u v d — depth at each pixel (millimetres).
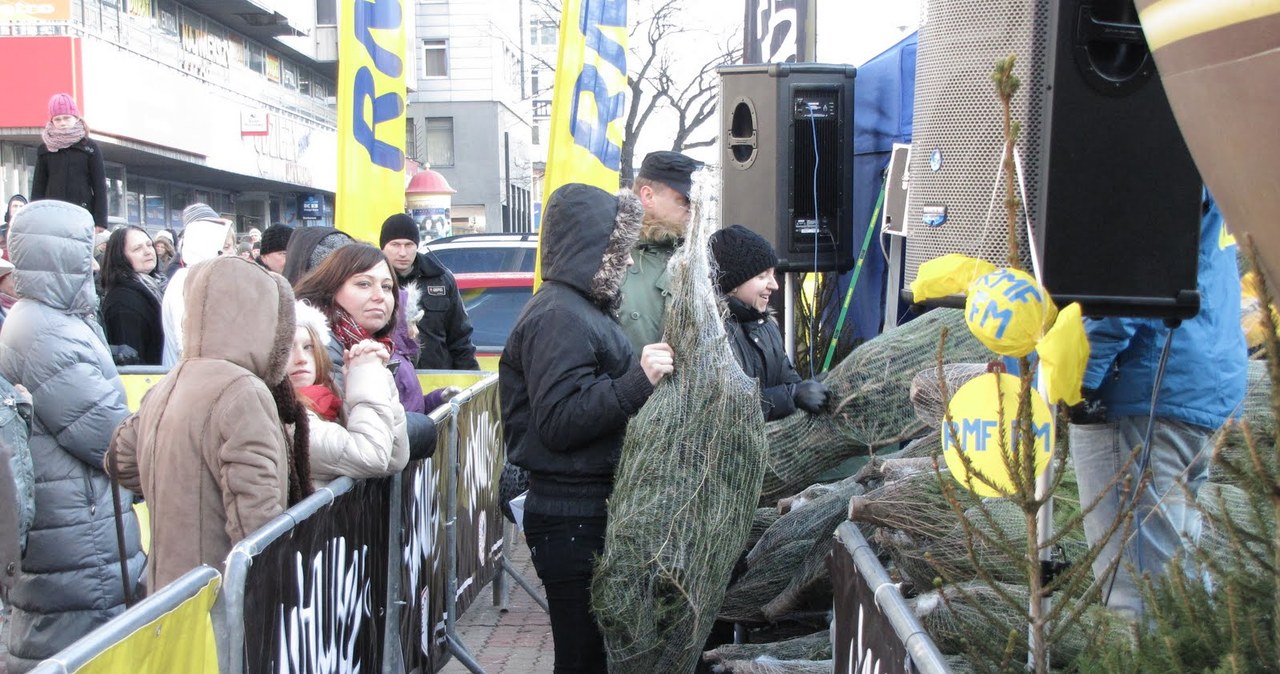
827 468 4371
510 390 3533
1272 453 1915
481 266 10094
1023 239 2547
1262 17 1479
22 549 3953
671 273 3373
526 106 55469
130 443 3180
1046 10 2502
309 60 37281
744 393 3309
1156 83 2496
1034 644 2189
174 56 27016
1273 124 1506
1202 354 3080
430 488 4422
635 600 3229
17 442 3865
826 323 6547
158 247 10547
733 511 3275
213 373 2879
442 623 4656
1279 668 1834
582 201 3455
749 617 4301
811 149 6020
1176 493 2855
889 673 2354
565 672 3580
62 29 20172
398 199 7250
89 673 1777
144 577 4195
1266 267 1630
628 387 3297
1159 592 2180
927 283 2531
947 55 2688
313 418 3322
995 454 2250
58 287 4098
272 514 2820
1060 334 2064
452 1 45781
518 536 7711
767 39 7734
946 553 3162
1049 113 2488
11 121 19250
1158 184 2521
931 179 2758
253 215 34750
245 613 2477
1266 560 1935
